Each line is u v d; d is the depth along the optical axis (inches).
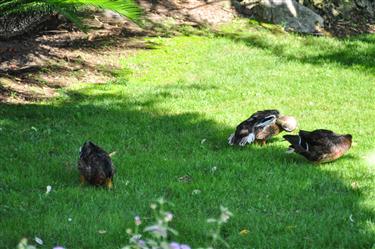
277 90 737.6
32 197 402.9
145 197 409.1
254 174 458.9
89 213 378.0
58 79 759.7
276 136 565.6
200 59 878.4
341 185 441.1
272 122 527.5
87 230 353.1
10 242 341.4
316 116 632.4
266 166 478.0
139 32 987.9
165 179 446.9
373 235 352.8
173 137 553.0
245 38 1009.5
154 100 681.0
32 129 563.5
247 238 348.8
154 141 541.0
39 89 716.7
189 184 434.9
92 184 424.2
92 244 336.8
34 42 879.7
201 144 535.2
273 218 376.5
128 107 652.7
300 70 842.8
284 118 536.7
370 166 485.4
